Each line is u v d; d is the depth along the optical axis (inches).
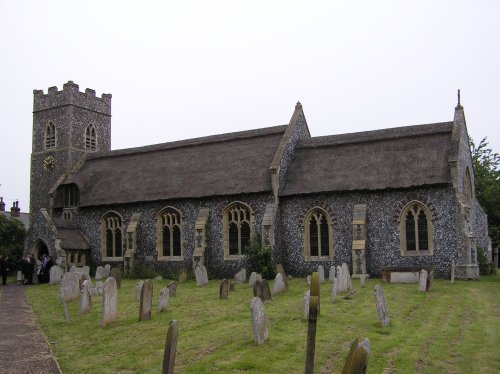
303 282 1075.9
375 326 585.9
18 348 521.3
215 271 1284.4
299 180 1254.3
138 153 1601.9
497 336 540.1
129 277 1357.0
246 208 1268.5
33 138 1838.1
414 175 1132.5
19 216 2301.9
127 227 1412.4
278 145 1354.6
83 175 1606.8
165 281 1226.0
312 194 1215.6
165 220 1380.4
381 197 1159.0
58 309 784.9
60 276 1230.3
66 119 1764.3
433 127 1228.5
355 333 549.3
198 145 1505.9
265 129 1430.9
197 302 804.6
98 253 1470.2
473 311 690.2
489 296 826.8
